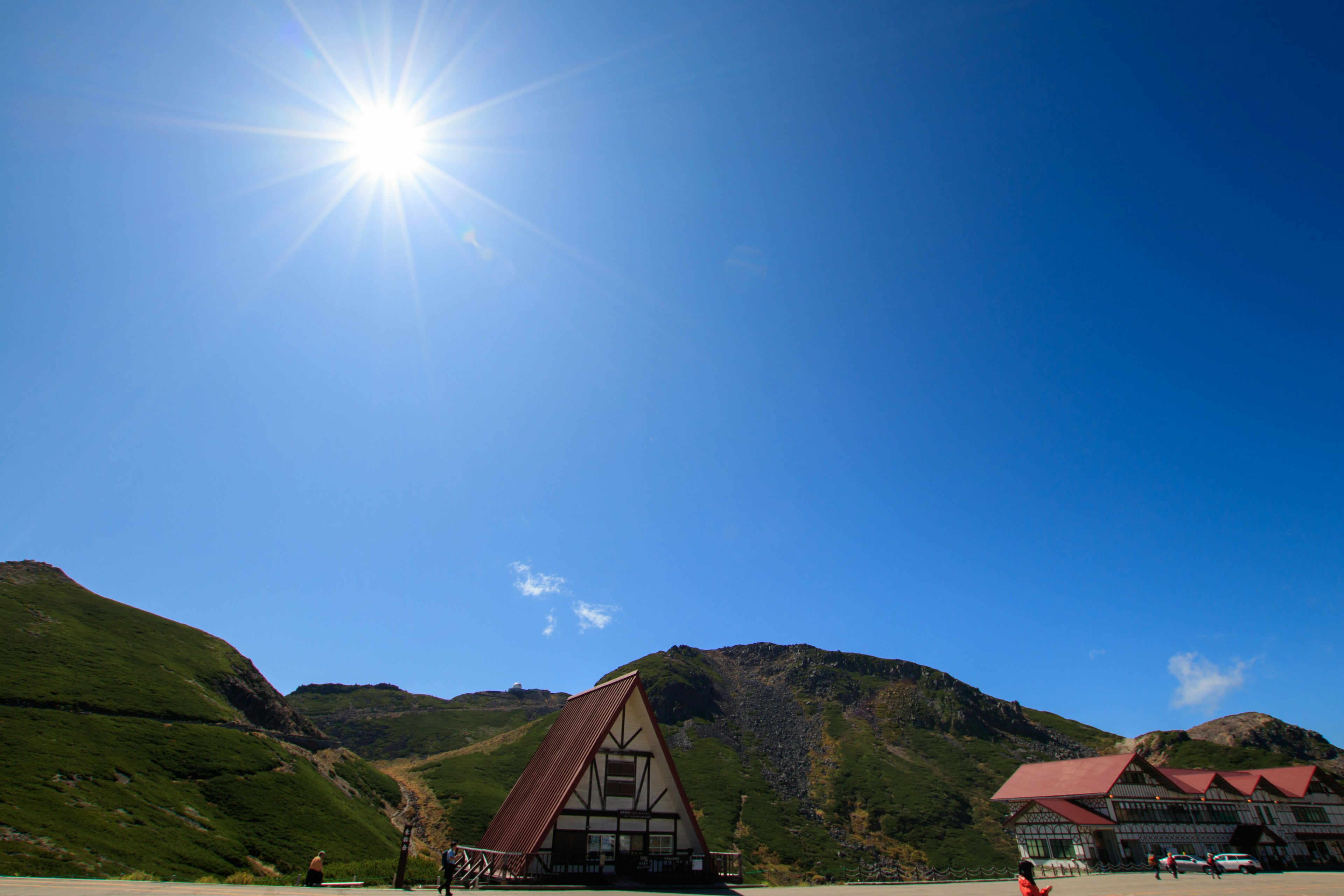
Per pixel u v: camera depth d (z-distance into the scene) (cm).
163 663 9238
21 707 6431
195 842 5056
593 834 3231
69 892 1791
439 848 8212
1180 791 6806
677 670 18375
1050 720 18988
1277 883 4162
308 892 2373
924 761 14375
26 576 10631
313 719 18312
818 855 9606
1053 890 3731
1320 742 14925
